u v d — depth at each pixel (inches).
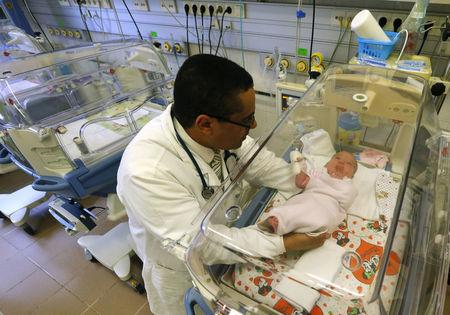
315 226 32.3
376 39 47.3
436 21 51.3
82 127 56.2
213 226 29.8
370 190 40.1
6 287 68.5
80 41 116.4
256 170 38.3
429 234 31.2
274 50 71.2
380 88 44.7
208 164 36.5
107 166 52.6
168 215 32.5
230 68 27.9
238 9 69.9
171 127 34.2
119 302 63.3
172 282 42.8
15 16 105.2
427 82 43.2
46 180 51.4
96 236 72.4
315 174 41.4
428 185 35.4
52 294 66.1
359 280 27.7
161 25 87.2
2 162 64.2
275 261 30.0
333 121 48.9
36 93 59.3
